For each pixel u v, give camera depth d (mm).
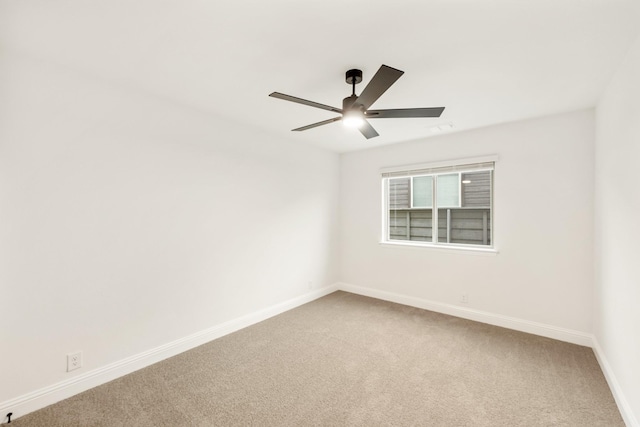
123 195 2303
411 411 1876
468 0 1359
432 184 3826
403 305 3934
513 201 3135
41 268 1918
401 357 2559
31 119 1875
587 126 2744
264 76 2146
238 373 2316
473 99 2535
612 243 2131
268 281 3521
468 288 3447
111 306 2244
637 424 1619
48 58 1901
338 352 2652
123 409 1896
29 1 1365
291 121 3137
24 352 1854
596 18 1480
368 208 4363
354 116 1967
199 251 2822
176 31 1624
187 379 2236
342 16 1486
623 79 1879
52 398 1946
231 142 3102
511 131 3141
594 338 2664
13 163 1809
